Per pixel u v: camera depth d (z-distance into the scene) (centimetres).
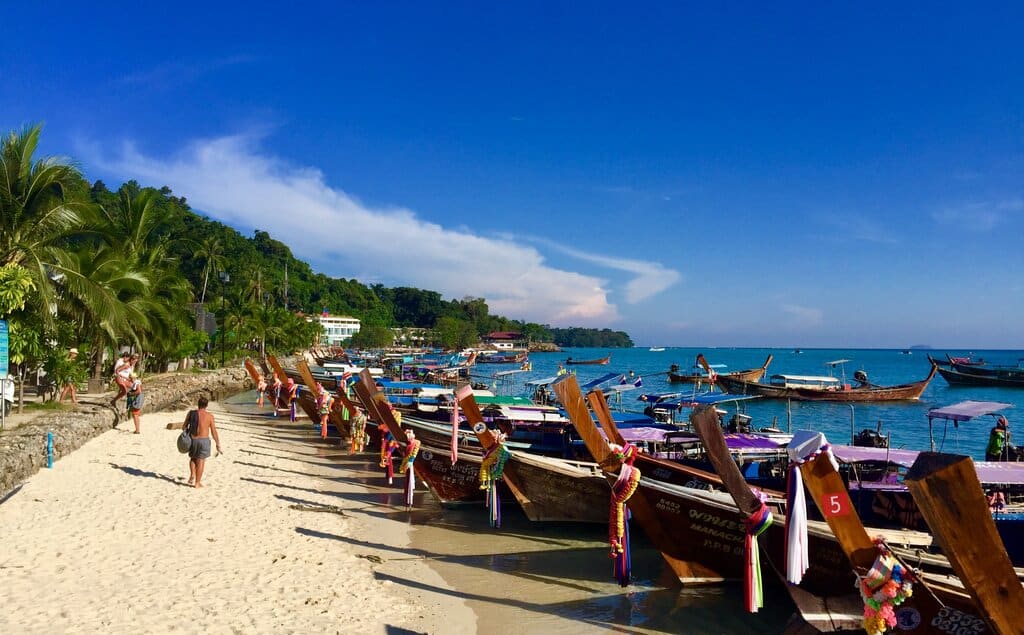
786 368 13512
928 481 486
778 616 1075
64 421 2145
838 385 5791
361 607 1026
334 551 1295
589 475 1455
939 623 776
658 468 1543
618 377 3772
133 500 1519
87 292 2502
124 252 3741
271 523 1441
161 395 3625
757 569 932
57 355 2598
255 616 948
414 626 981
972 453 3127
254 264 13850
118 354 3762
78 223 2612
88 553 1145
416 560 1295
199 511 1477
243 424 3288
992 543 492
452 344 19050
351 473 2127
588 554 1377
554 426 2362
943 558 869
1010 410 4966
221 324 7975
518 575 1239
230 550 1233
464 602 1095
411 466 1688
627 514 1132
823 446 731
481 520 1619
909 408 5106
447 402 3178
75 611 904
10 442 1702
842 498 739
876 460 1473
